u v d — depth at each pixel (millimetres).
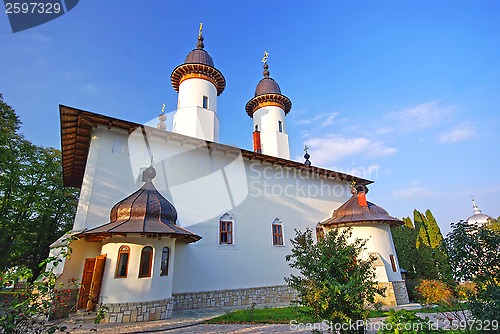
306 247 5758
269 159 15727
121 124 11547
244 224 14102
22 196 17766
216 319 8711
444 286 10141
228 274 12711
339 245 5602
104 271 9023
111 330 7426
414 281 17125
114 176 11117
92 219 10148
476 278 5258
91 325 7898
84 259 9844
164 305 9148
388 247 15000
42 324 4398
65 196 19797
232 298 12414
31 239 17859
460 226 5672
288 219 15875
